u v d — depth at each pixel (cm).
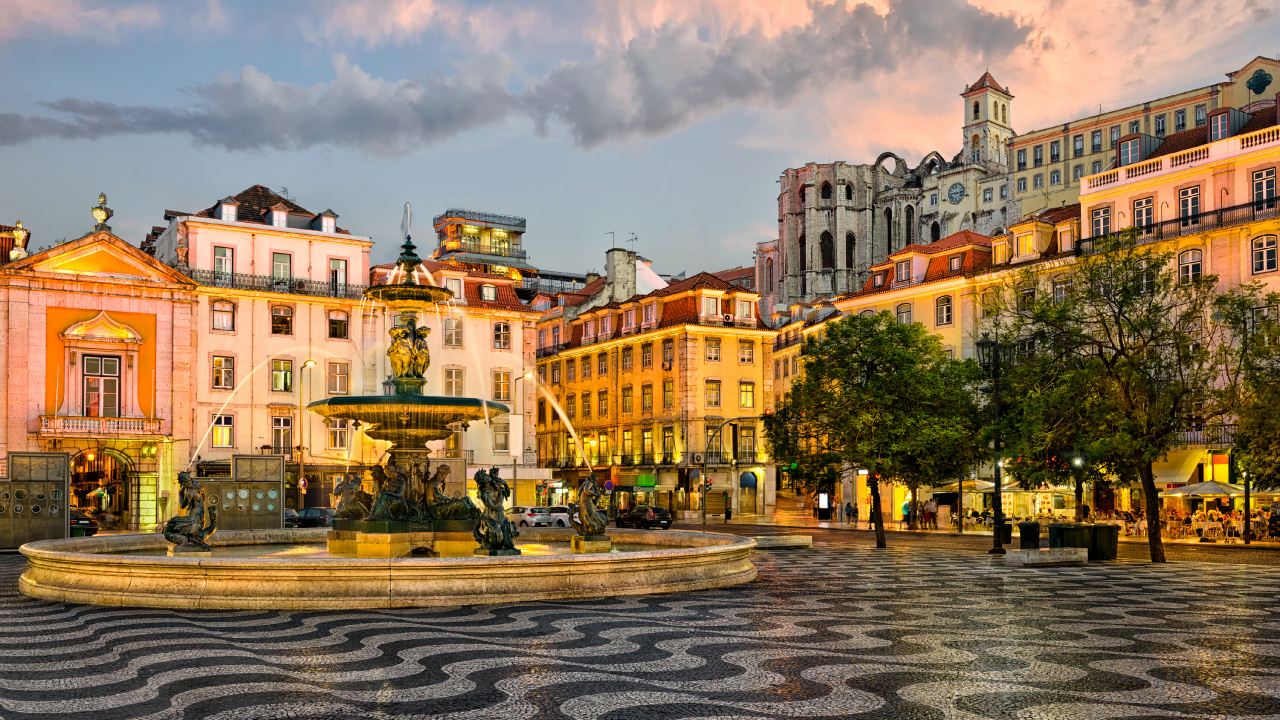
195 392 5066
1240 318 2886
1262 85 7444
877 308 5834
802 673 959
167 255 5638
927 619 1350
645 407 7069
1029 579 1991
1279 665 1011
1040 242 5088
